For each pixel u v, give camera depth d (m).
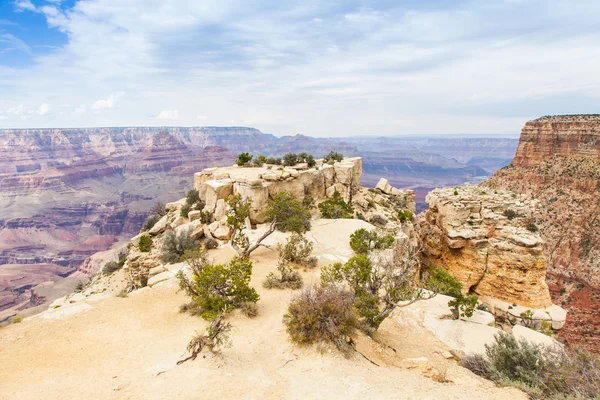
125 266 38.25
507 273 40.44
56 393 11.32
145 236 40.31
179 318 19.38
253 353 14.95
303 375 12.54
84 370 13.20
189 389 11.22
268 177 41.75
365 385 11.81
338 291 18.05
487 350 17.06
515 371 14.50
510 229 42.28
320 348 14.23
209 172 48.12
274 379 12.39
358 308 18.56
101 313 20.03
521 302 39.50
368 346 16.67
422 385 12.50
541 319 37.28
